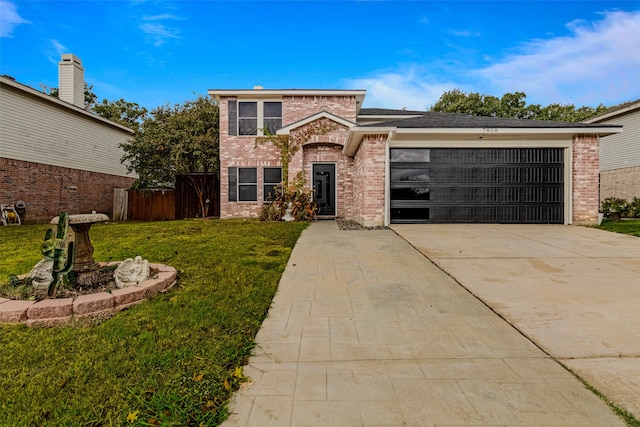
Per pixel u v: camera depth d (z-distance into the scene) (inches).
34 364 100.4
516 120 452.1
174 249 265.4
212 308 145.3
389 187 419.8
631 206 559.2
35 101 542.9
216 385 90.9
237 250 265.6
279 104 608.4
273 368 101.5
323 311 147.3
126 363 100.5
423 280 190.7
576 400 85.0
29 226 458.3
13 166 508.7
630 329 126.2
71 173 613.9
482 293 168.2
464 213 422.3
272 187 599.2
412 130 398.9
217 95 597.6
